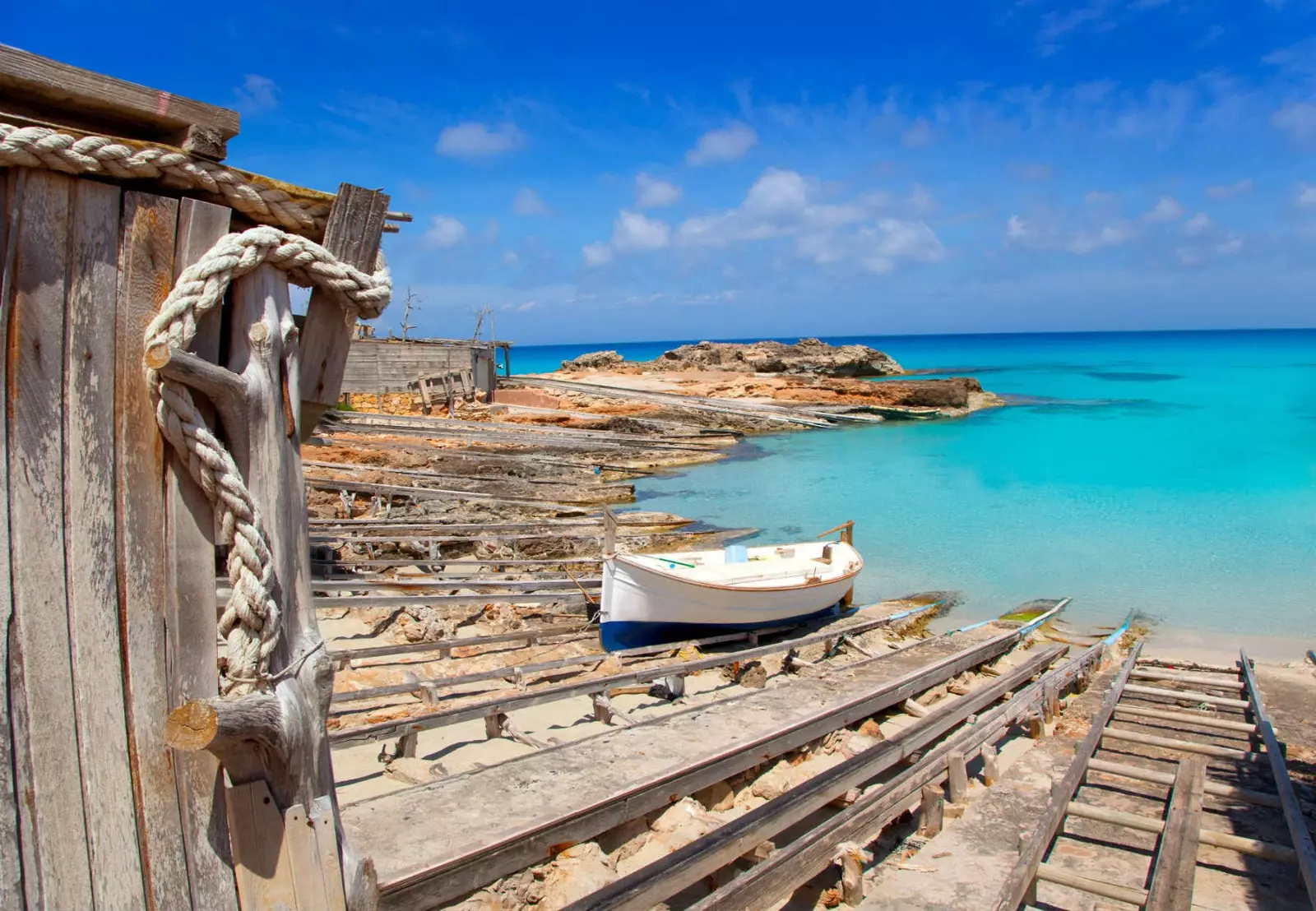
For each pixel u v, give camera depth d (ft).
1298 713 30.42
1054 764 24.59
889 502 76.64
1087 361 364.38
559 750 21.29
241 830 8.09
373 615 35.55
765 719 24.25
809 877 17.38
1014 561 56.90
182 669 8.09
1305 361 323.78
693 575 40.88
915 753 24.75
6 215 7.36
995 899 17.76
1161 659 39.75
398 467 74.59
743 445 113.09
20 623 7.39
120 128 8.11
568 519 62.08
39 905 7.43
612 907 15.02
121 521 7.84
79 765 7.63
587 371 198.18
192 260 8.09
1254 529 65.36
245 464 8.29
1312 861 17.69
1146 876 18.76
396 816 17.33
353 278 8.98
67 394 7.57
